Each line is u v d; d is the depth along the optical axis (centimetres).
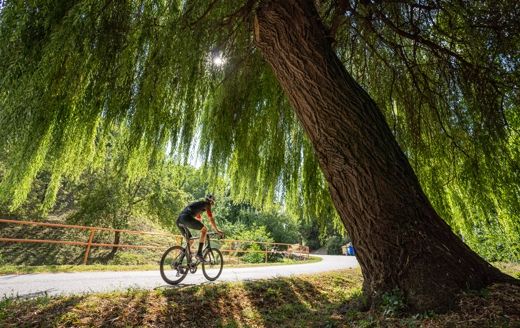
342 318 386
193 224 732
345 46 692
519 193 601
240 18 579
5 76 430
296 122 815
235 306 570
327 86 413
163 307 496
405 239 352
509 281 344
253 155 793
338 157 391
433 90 629
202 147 764
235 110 747
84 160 584
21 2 431
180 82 607
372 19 575
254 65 699
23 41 447
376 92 717
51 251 1864
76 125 542
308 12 448
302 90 424
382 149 392
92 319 420
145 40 560
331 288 827
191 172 778
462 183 655
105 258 1930
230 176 828
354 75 736
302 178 830
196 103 689
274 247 2728
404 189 377
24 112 459
